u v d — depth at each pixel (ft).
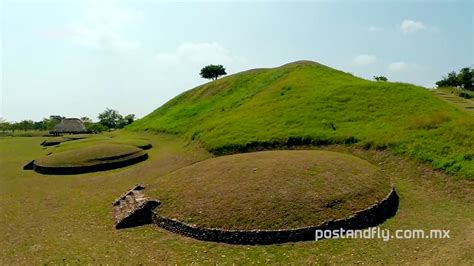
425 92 99.55
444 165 59.62
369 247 39.40
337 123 86.28
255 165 59.72
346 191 48.85
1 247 43.86
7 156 124.57
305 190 48.85
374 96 96.99
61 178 81.76
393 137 72.33
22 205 61.77
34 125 333.62
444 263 34.37
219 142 88.69
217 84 178.91
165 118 156.97
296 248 39.75
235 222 43.62
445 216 46.88
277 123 92.68
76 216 54.95
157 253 40.52
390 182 56.65
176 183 57.82
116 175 81.05
